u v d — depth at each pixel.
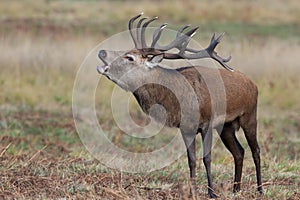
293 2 88.38
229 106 26.33
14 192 24.97
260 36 68.31
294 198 25.59
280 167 31.22
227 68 26.12
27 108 44.34
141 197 24.19
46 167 28.70
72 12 76.06
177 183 27.16
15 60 51.69
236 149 27.38
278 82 51.62
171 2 82.25
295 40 67.00
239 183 27.02
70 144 36.66
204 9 79.44
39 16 72.44
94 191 24.98
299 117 45.97
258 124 43.31
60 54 52.75
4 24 66.69
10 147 33.22
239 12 79.56
